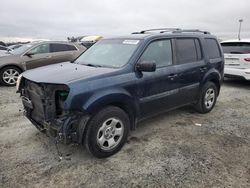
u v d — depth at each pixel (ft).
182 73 15.94
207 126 16.63
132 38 15.05
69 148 13.25
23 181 10.50
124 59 13.62
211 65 18.53
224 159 12.34
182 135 15.14
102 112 11.76
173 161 12.10
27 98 13.12
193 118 18.11
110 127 12.21
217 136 15.06
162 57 15.01
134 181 10.57
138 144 13.85
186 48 16.76
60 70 13.09
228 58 28.89
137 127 16.28
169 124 16.88
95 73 12.12
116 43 15.43
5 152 12.82
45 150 13.05
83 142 11.67
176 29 17.89
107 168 11.50
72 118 11.02
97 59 14.99
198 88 17.78
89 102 11.14
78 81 11.09
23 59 29.78
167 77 14.88
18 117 17.94
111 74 12.33
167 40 15.51
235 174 11.09
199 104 18.49
